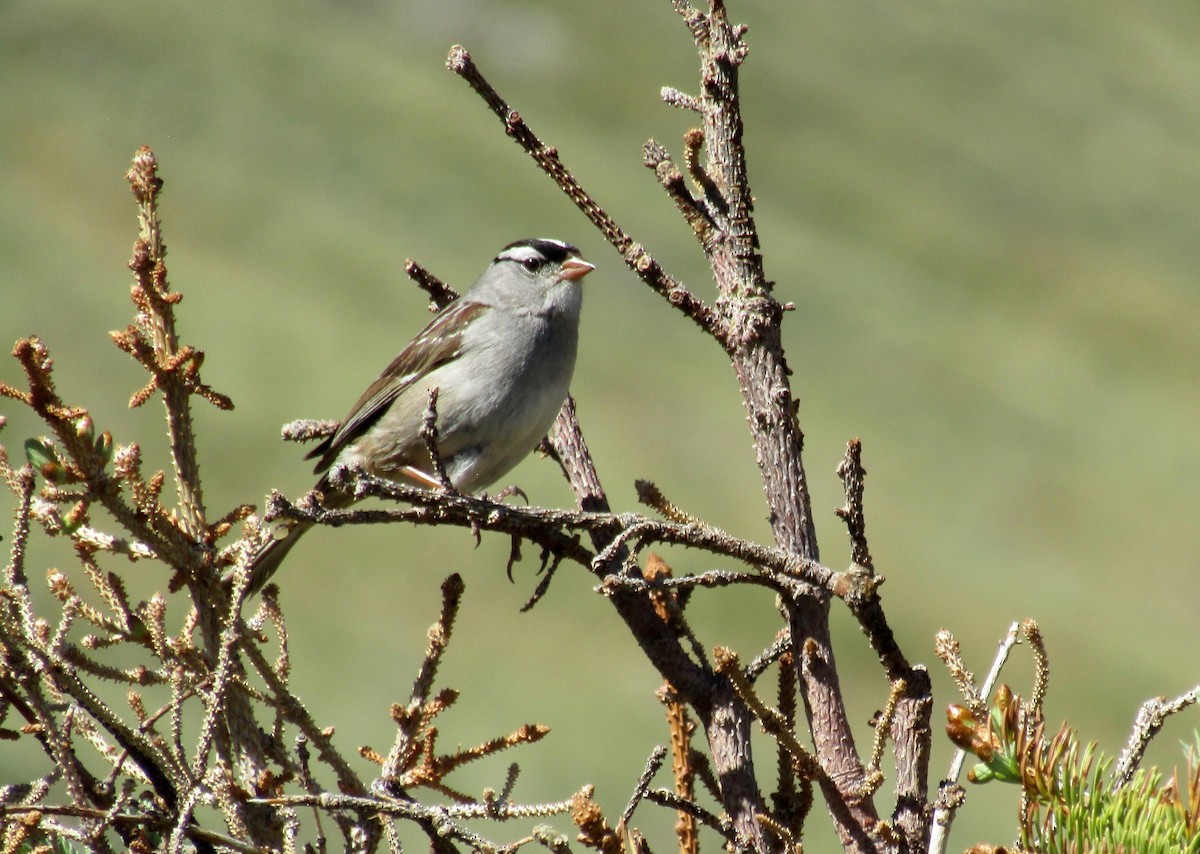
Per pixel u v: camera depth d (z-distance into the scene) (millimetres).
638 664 17047
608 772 14492
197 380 3055
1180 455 32031
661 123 43406
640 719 15750
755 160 42844
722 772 2740
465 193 35500
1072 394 34156
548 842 2359
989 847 2225
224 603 2975
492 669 16328
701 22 2982
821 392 30750
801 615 2654
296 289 28188
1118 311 40438
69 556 12125
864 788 2469
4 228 26641
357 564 17875
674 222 35938
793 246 38031
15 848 2549
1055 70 56438
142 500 2902
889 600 21797
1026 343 36719
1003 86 54094
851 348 33531
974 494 27766
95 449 2836
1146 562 26484
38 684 2619
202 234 29609
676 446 25531
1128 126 54031
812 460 26391
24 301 23797
